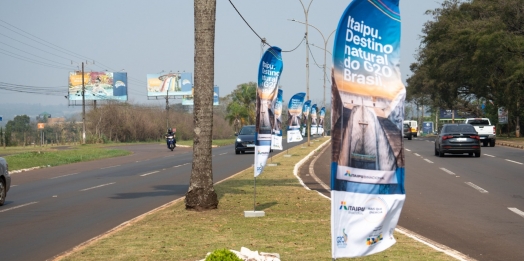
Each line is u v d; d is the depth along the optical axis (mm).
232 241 9203
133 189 18938
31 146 65500
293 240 9242
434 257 8023
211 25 12531
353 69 5938
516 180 19219
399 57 6098
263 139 12609
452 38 57344
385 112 6051
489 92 63969
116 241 9320
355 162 5961
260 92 12938
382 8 5980
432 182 18922
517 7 51969
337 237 5914
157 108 90438
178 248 8734
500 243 9453
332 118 5871
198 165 12586
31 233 11070
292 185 17625
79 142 75562
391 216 6141
